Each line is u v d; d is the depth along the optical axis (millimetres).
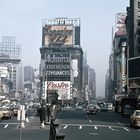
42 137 26078
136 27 142125
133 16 143500
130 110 66250
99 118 60500
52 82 134125
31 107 96500
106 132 32125
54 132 13602
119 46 188875
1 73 178125
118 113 85688
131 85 79938
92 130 34031
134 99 68938
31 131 31875
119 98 88188
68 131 32188
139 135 29531
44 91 119750
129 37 149250
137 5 143625
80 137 26500
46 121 40125
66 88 134375
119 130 35062
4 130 32688
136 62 78375
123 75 149125
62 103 132875
